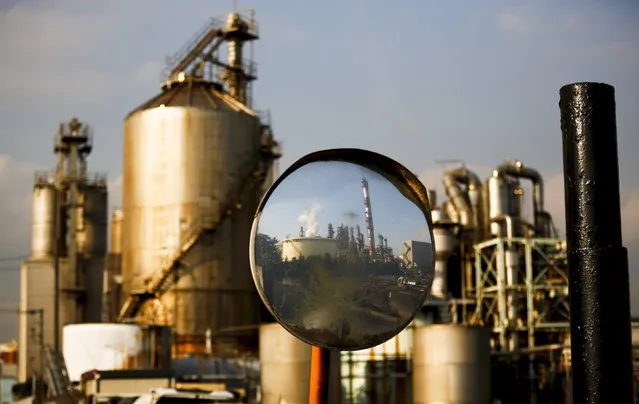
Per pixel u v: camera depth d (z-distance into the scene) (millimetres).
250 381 82500
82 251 117875
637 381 57469
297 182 7340
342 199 7289
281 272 7250
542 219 93750
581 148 8266
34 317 113312
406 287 7289
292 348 66562
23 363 112375
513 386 81500
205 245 96250
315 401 7441
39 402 74875
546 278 91688
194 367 86312
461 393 70625
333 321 7242
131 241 97188
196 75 100688
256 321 98250
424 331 71812
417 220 7371
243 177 96875
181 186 96000
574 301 8266
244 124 97875
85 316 115875
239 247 97500
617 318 8141
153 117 97000
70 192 114938
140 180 96938
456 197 92625
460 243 91000
